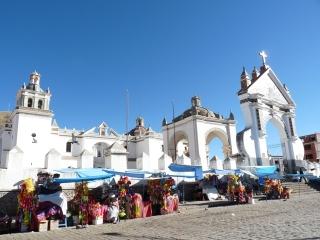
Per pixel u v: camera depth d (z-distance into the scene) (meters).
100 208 13.83
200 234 9.16
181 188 22.44
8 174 15.49
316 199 21.12
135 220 14.36
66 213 13.22
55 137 49.00
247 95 35.41
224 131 36.59
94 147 52.28
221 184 24.02
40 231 11.86
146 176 18.50
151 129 53.72
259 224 10.66
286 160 38.91
